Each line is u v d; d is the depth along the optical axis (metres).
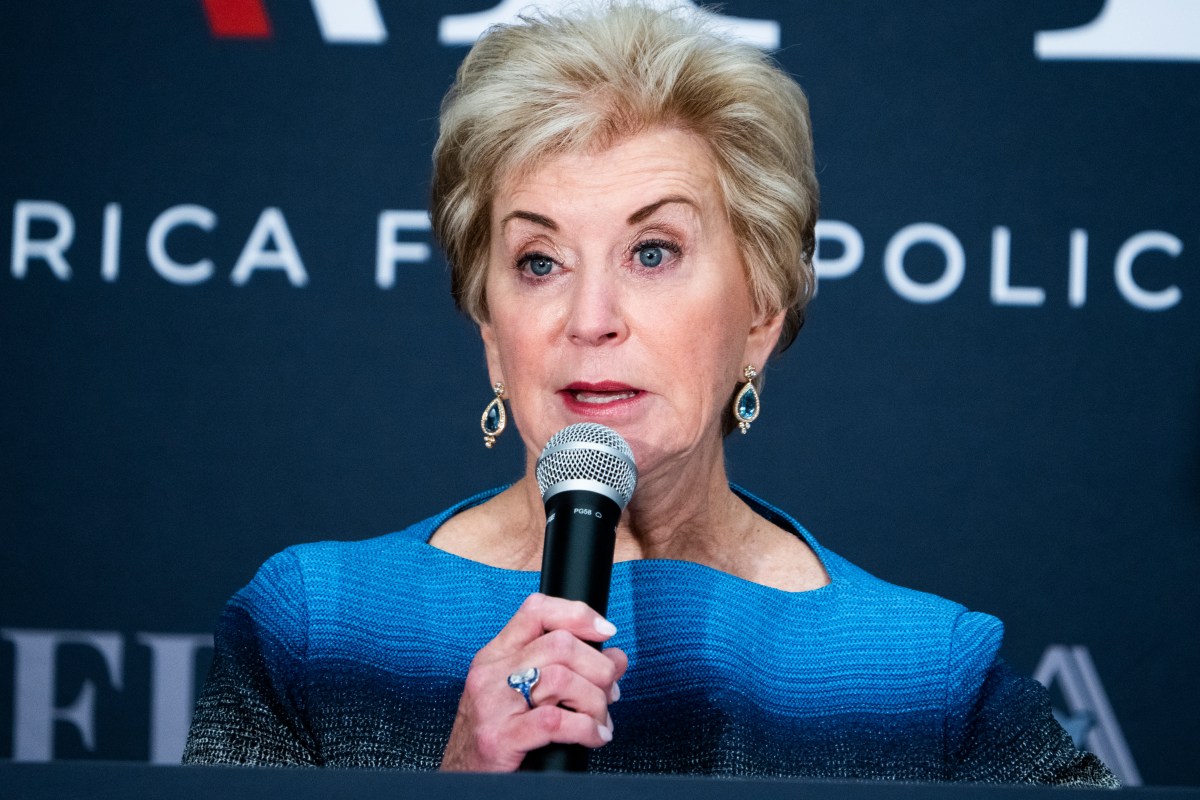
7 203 11.91
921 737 6.43
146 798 3.14
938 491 11.57
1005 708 6.53
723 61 6.30
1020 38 11.70
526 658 4.80
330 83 12.01
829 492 11.62
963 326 11.64
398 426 11.87
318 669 6.52
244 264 11.93
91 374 11.88
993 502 11.53
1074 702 11.35
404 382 11.90
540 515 6.80
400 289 11.91
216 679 6.54
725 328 6.29
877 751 6.39
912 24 11.77
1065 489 11.49
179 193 11.96
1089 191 11.61
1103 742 11.31
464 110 6.39
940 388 11.62
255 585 6.88
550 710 4.70
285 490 11.83
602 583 5.03
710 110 6.23
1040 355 11.57
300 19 12.01
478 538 7.00
